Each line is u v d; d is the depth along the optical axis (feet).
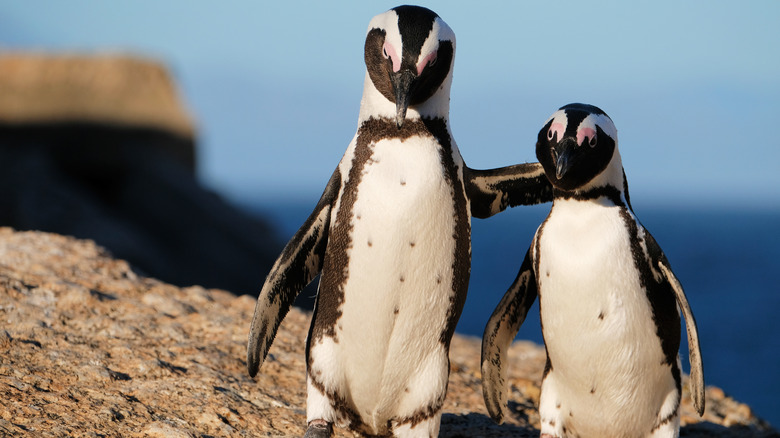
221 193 298.56
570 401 39.17
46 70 296.10
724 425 54.49
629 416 38.86
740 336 385.09
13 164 233.96
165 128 303.89
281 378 49.34
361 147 38.29
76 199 201.36
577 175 36.76
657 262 37.81
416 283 36.60
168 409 41.65
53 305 52.49
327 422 38.22
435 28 37.60
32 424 36.96
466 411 49.78
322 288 38.27
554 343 38.11
